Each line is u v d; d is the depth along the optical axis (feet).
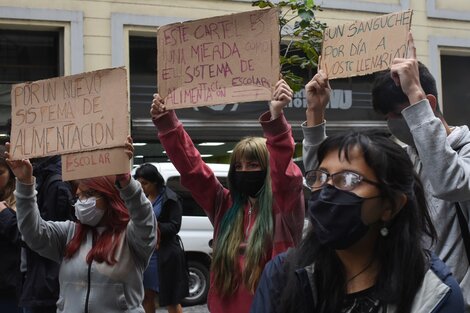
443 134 7.61
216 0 37.01
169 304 20.61
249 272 9.98
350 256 5.95
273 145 9.90
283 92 9.78
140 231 10.62
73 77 11.12
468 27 42.14
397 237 5.81
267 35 10.03
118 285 10.67
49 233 11.34
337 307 5.84
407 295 5.61
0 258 13.75
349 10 39.47
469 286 8.50
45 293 13.23
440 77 41.45
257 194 10.51
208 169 11.27
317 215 5.86
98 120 10.79
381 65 9.08
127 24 35.37
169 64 10.89
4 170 13.99
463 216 8.50
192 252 28.68
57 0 34.32
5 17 33.47
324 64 9.79
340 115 39.50
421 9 41.04
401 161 5.83
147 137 36.14
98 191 10.85
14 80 34.50
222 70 10.41
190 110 36.91
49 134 11.25
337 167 5.84
